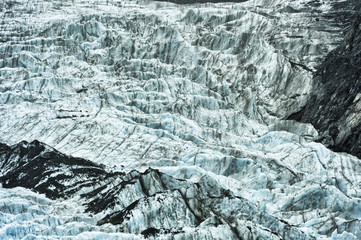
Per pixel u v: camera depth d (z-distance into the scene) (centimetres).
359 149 18150
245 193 15738
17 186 16075
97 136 18888
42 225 13488
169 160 17250
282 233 14000
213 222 13612
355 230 14188
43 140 18962
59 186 15788
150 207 13850
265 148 18725
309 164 17562
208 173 16500
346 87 19762
